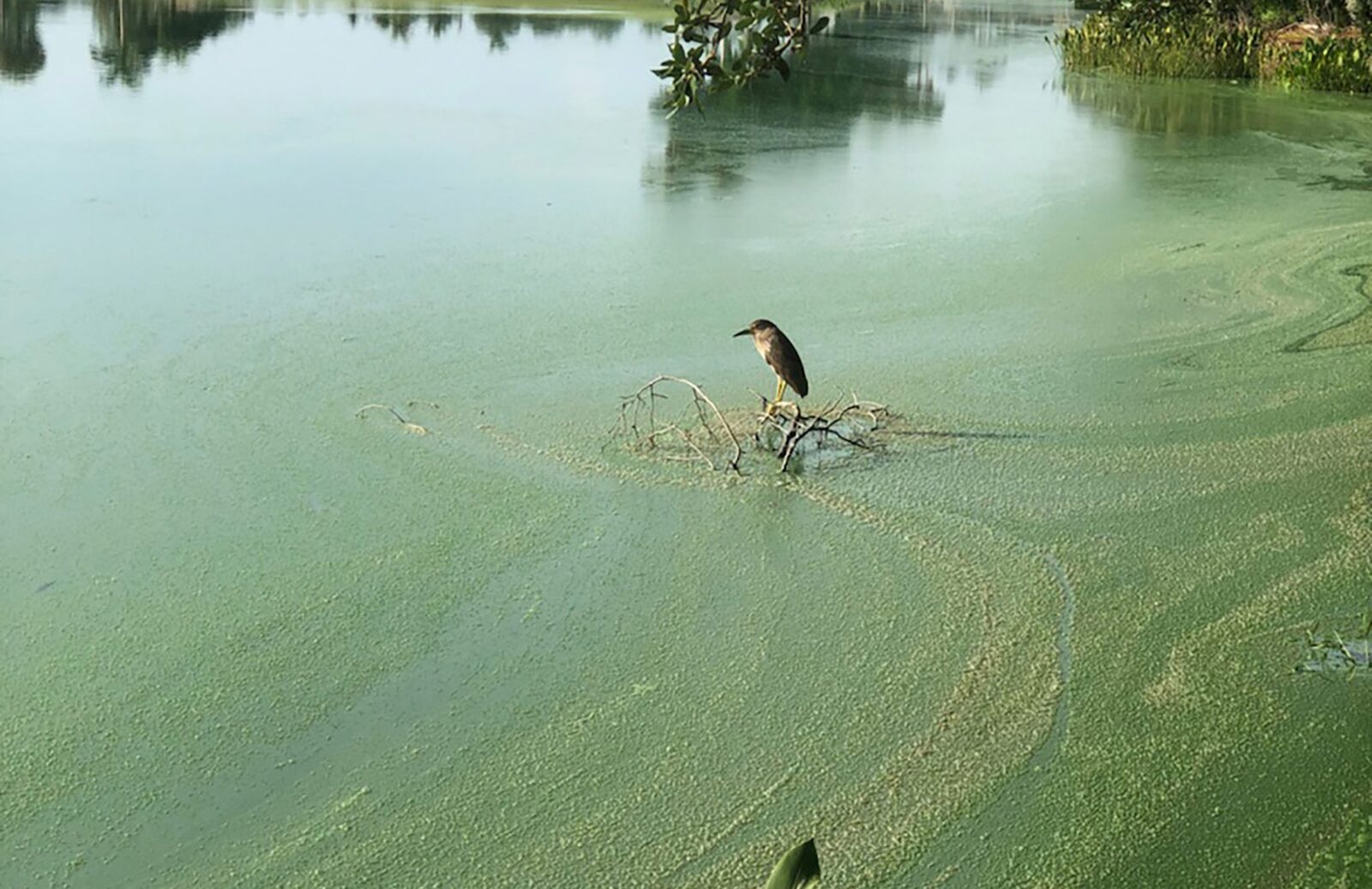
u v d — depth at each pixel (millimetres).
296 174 8531
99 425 4793
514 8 19594
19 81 11805
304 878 2844
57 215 7363
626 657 3592
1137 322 6027
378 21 17531
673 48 3432
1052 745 3275
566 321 5875
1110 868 2898
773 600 3852
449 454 4652
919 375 5398
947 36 18250
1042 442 4832
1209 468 4645
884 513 4332
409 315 5898
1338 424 4977
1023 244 7254
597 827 2992
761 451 4723
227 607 3764
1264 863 2908
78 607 3742
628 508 4332
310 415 4918
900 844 2957
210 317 5816
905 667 3561
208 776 3135
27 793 3066
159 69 12844
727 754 3230
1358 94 13016
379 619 3729
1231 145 10250
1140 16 15508
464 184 8391
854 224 7629
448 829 2984
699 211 7840
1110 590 3930
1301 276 6691
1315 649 3656
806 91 12742
